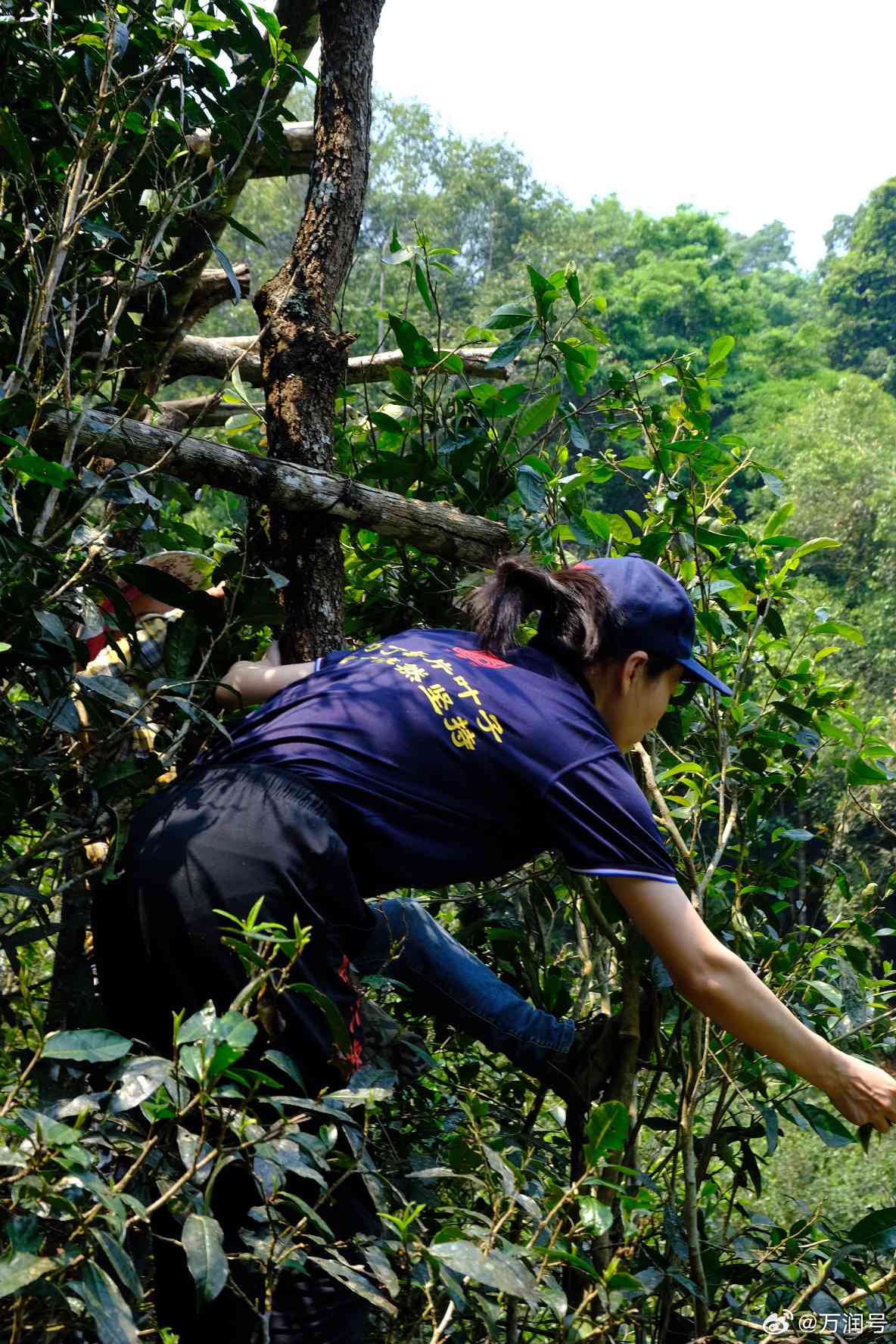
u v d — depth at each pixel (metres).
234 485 2.09
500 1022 1.99
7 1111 1.11
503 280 36.72
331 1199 1.36
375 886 1.59
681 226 52.16
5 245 2.08
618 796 1.53
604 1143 1.33
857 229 57.03
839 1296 1.79
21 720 1.79
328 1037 1.49
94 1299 1.02
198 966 1.45
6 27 2.00
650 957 2.02
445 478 2.52
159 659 1.97
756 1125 2.09
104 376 1.98
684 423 2.45
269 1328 1.35
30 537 1.75
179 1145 1.18
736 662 2.40
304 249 2.35
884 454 25.45
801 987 2.16
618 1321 1.34
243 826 1.49
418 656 1.67
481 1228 1.32
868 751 2.39
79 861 1.99
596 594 1.68
